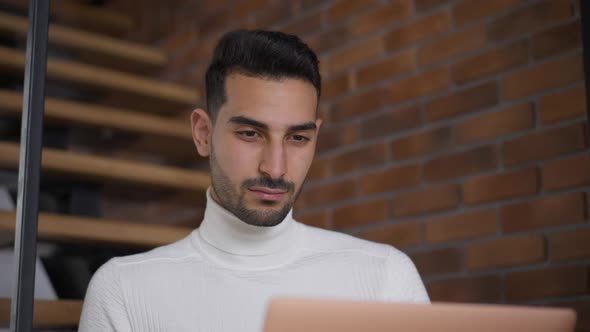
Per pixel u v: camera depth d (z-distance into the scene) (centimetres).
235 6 319
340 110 270
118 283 126
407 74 248
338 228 263
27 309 105
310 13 287
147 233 240
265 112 117
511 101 218
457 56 234
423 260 235
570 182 201
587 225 196
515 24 219
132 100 312
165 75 349
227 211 128
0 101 245
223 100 121
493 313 89
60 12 322
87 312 126
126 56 324
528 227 209
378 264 134
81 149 316
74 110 265
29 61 112
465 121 229
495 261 216
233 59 120
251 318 124
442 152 234
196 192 277
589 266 194
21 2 300
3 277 230
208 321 123
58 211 265
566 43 206
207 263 129
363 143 259
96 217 264
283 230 130
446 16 239
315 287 128
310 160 122
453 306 86
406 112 247
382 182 251
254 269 128
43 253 246
